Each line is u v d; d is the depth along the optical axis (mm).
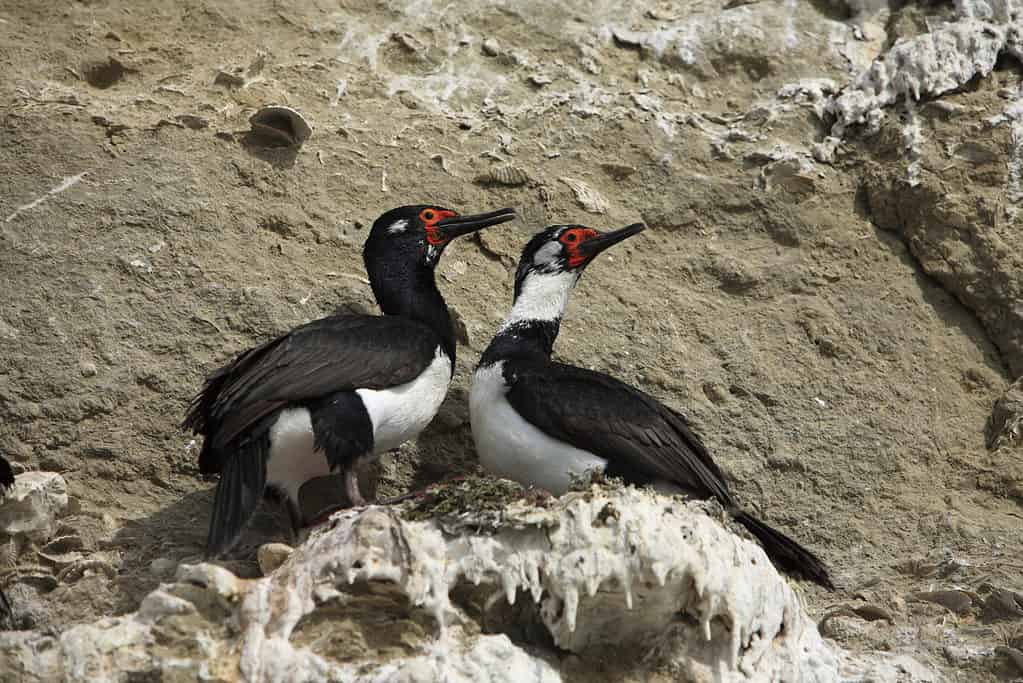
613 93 15977
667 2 17141
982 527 12320
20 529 11086
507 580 9383
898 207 14852
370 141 15094
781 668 10062
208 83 15430
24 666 9375
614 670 9820
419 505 9750
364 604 9391
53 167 14219
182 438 12250
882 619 11391
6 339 12711
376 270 12398
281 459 11039
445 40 16453
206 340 12922
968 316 14328
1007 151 14906
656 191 15039
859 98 15586
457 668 9266
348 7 16766
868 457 12992
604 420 11133
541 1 16984
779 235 14781
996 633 11125
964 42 15594
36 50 15539
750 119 15750
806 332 13938
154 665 9312
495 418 11438
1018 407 13289
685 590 9609
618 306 13891
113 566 11062
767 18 16781
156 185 14148
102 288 13219
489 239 14375
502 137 15367
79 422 12297
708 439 12953
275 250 13844
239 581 9547
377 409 11031
